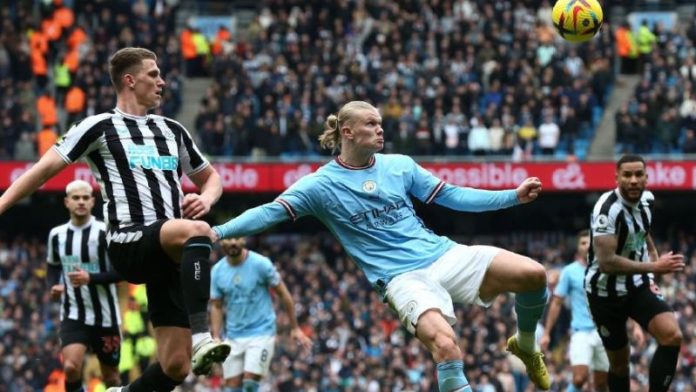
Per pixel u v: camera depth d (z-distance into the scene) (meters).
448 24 33.66
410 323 8.71
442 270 8.91
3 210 8.05
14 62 32.06
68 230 13.09
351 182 9.09
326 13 33.53
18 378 23.25
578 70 31.50
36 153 29.80
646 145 29.53
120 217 8.23
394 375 22.39
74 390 13.07
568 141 29.81
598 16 10.62
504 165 28.55
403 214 9.16
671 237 29.80
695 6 35.53
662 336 10.88
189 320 7.83
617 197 10.92
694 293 25.58
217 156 29.72
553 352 23.23
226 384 15.18
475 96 30.39
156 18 33.38
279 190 28.84
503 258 8.84
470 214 31.70
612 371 11.70
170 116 31.44
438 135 29.34
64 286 13.09
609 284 11.15
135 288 22.53
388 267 9.01
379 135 9.10
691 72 31.31
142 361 22.16
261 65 31.78
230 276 15.02
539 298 8.88
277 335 23.98
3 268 27.80
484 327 23.19
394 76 31.27
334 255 29.25
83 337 12.98
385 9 33.41
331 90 31.03
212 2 36.44
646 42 32.81
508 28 32.62
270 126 29.61
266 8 34.66
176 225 8.03
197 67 33.69
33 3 34.91
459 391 8.32
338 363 23.27
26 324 25.42
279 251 29.92
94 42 32.50
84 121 8.32
